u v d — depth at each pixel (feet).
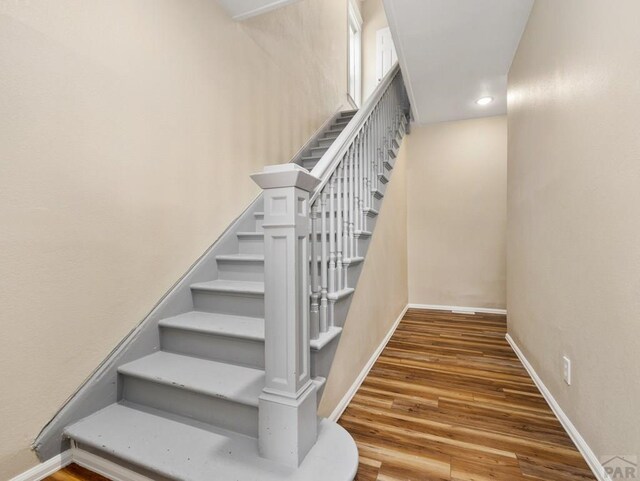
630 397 3.48
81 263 4.64
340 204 5.69
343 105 15.42
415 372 7.53
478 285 13.48
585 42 4.46
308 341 4.19
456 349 9.07
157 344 5.75
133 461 3.86
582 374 4.63
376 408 5.92
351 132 6.31
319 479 3.56
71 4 4.52
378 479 4.17
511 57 8.82
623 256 3.59
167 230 6.07
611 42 3.78
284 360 3.88
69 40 4.48
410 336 10.27
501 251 13.17
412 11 7.20
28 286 4.04
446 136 13.85
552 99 5.76
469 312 13.44
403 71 9.62
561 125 5.33
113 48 5.08
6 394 3.85
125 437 4.23
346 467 3.76
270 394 3.92
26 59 4.01
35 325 4.11
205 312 6.38
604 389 4.02
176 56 6.27
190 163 6.59
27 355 4.04
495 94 11.10
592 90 4.25
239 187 8.03
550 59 5.87
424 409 5.88
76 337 4.58
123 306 5.25
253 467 3.74
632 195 3.41
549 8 5.96
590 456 4.35
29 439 4.05
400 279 12.39
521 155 7.93
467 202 13.60
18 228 3.94
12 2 3.88
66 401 4.46
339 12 14.90
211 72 7.16
